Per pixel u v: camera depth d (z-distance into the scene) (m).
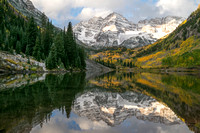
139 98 16.38
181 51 169.38
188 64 119.88
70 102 12.40
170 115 10.30
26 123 7.44
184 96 17.86
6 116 8.22
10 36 67.75
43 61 63.91
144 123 8.58
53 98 13.37
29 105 10.68
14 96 13.58
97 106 11.88
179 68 125.50
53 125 7.39
